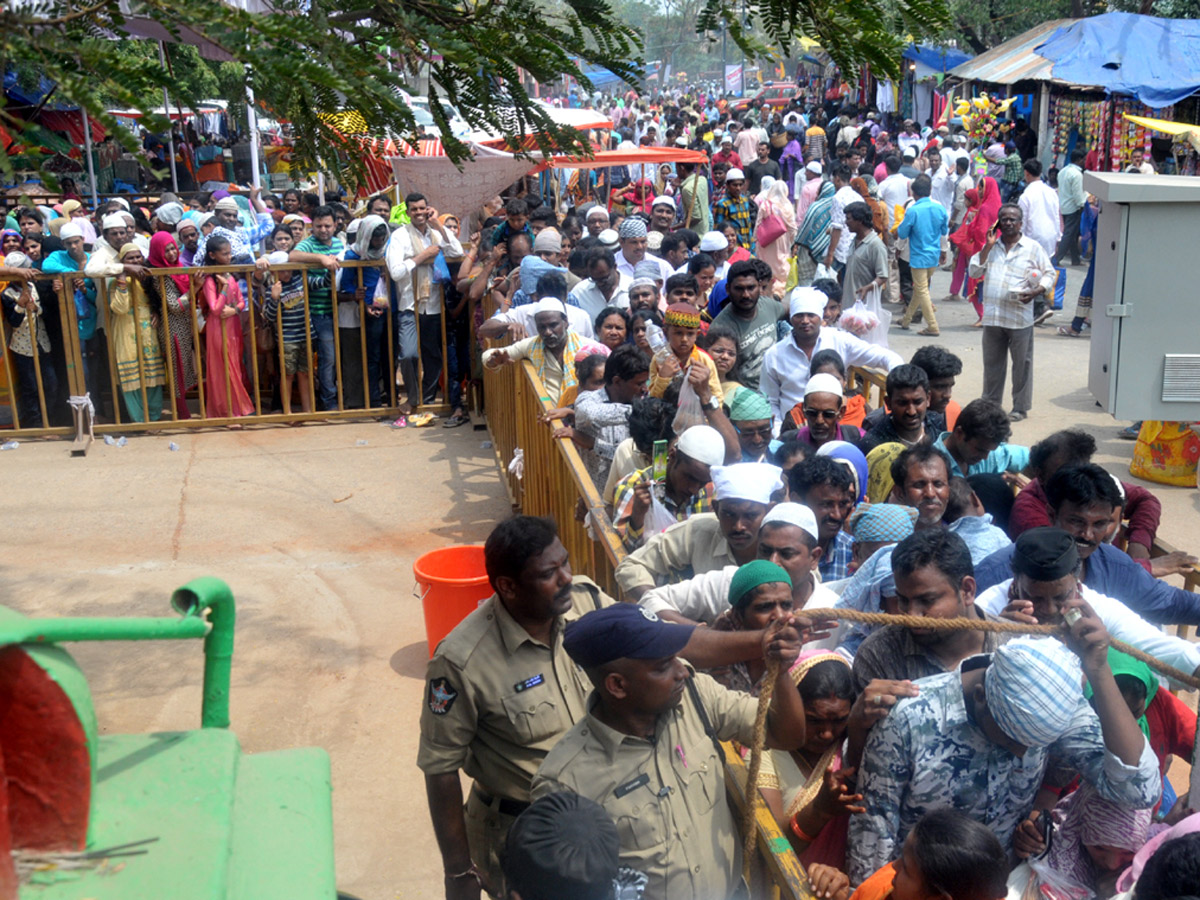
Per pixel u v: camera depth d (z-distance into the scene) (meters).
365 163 2.66
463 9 2.46
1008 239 9.81
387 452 9.44
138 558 7.25
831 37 2.34
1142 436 8.56
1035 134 24.86
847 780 2.76
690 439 4.29
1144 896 2.24
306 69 1.93
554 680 3.26
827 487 4.14
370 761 4.96
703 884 2.62
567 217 12.84
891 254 15.68
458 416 10.19
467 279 9.86
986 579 3.92
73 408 9.49
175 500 8.31
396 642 6.09
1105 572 3.99
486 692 3.20
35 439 9.83
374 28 2.24
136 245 9.65
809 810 2.85
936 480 4.27
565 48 2.49
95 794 1.15
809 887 2.37
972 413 5.42
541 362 7.17
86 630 1.10
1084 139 21.80
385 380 10.61
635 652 2.51
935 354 6.23
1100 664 2.70
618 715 2.62
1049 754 2.83
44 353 9.79
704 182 16.69
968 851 2.22
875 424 5.79
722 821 2.71
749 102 45.84
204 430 10.07
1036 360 12.45
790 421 6.39
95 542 7.51
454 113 2.72
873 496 5.20
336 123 2.48
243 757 1.44
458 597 5.43
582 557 5.30
